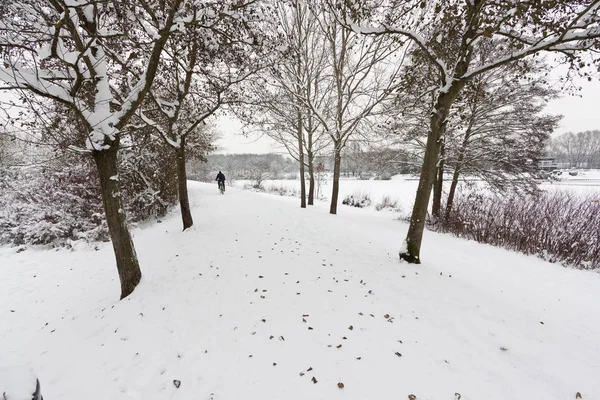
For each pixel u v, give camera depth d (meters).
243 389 2.44
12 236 8.79
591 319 3.93
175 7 3.98
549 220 8.61
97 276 6.14
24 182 9.36
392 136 12.66
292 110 12.04
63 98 3.56
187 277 4.97
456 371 2.59
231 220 9.34
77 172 9.09
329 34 10.36
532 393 2.37
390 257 5.85
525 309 3.99
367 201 20.08
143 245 7.61
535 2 3.37
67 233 8.84
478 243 9.32
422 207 5.31
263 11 5.89
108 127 3.98
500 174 11.03
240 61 6.29
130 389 2.58
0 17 3.13
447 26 4.43
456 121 10.41
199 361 2.85
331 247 6.50
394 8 4.73
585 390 2.42
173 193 12.29
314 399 2.29
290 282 4.57
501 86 9.94
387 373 2.55
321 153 14.73
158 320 3.68
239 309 3.79
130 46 5.11
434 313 3.62
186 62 6.83
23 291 5.61
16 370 1.67
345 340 3.04
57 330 4.02
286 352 2.88
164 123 10.30
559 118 9.94
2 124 3.30
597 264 7.32
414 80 5.68
